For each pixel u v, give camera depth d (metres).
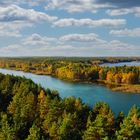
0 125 71.88
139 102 145.38
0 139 65.75
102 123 64.69
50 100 87.38
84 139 64.81
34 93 109.56
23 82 122.69
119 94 172.25
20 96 98.75
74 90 181.38
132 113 75.19
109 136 66.25
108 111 77.81
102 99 151.12
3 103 104.56
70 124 70.19
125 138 62.53
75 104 86.44
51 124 75.62
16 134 66.62
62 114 78.19
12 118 80.56
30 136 62.03
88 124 68.69
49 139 68.25
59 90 179.50
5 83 123.88
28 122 80.88
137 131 63.75
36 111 89.00
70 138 65.31
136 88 197.12
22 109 84.12
